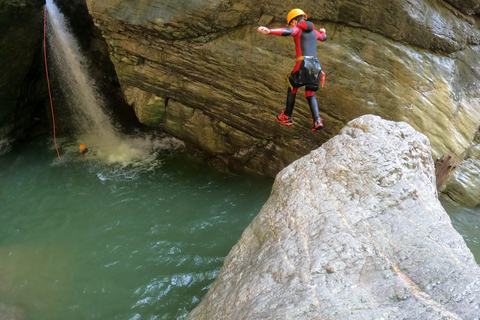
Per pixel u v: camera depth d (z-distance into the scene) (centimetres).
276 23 677
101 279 612
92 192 828
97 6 708
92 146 1000
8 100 908
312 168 438
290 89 496
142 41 740
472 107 754
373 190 401
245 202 802
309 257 336
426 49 711
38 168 904
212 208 784
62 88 1042
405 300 276
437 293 274
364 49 676
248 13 671
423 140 456
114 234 711
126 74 812
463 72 757
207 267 632
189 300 571
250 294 330
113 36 755
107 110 1073
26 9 834
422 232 352
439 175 668
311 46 471
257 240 410
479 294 263
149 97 837
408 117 703
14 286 596
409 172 423
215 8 659
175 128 878
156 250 672
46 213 766
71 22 998
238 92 749
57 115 1064
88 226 732
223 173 893
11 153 948
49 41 948
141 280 609
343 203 394
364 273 314
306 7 654
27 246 681
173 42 716
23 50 873
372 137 441
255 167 877
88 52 1022
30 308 559
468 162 793
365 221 371
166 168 919
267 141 827
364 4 641
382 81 688
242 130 822
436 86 716
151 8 684
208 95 776
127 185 855
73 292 589
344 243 341
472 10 731
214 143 868
